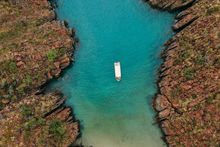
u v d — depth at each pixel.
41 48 84.25
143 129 69.38
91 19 94.12
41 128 70.12
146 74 78.25
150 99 73.56
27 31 89.50
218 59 71.94
